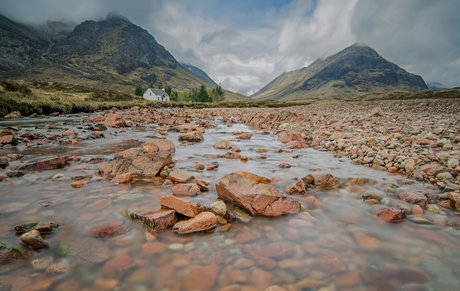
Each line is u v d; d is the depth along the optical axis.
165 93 133.88
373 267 2.43
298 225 3.29
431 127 12.09
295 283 2.20
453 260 2.55
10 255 2.32
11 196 3.95
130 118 19.56
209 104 70.06
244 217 3.52
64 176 5.05
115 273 2.25
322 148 8.85
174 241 2.80
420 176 5.25
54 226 2.95
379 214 3.54
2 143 7.86
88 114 23.62
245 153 8.00
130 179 5.00
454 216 3.56
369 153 7.17
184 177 4.93
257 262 2.46
